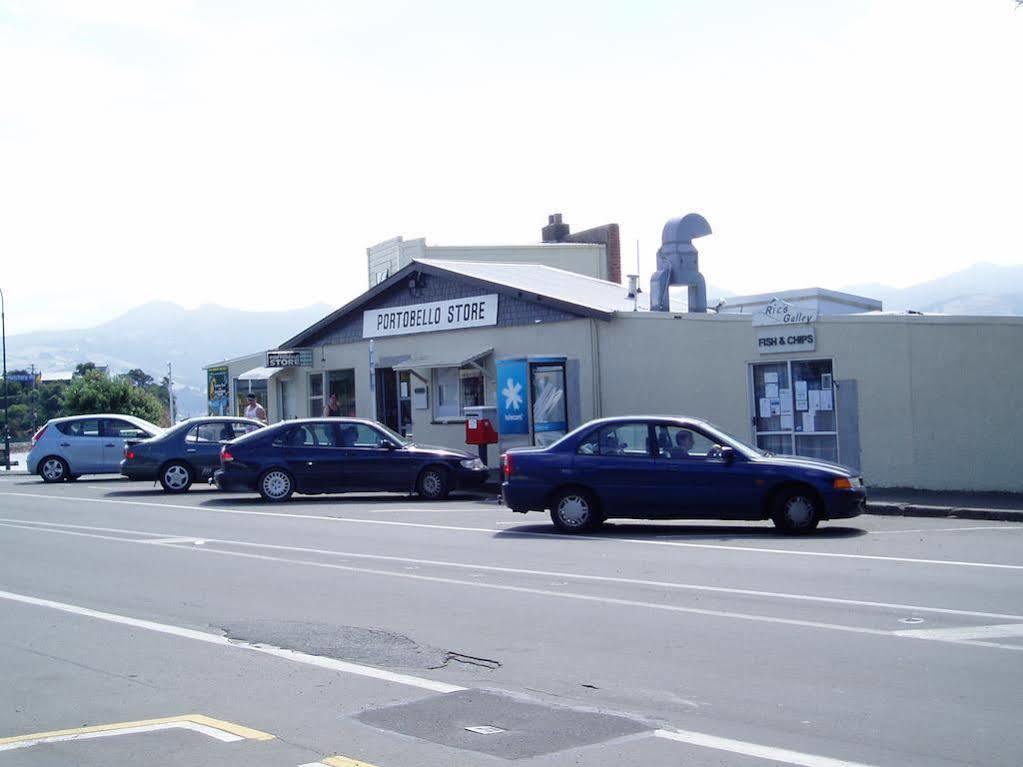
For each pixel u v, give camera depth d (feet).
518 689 23.90
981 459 58.18
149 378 275.39
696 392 69.82
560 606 32.65
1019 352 57.00
